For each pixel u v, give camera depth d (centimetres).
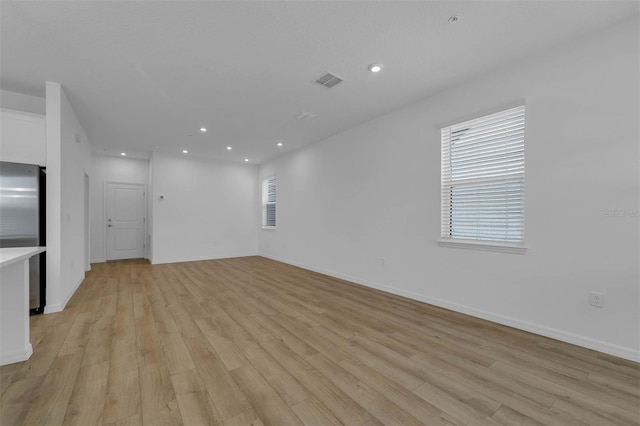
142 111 388
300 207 596
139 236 711
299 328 268
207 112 393
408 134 369
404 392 169
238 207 755
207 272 538
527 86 259
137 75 293
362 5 196
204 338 244
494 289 282
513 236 275
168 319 290
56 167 308
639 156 205
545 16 206
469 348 226
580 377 184
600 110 221
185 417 146
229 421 143
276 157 684
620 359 207
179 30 223
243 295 381
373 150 422
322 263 530
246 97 345
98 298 364
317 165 545
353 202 459
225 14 205
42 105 348
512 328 266
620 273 212
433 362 204
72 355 211
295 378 183
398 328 267
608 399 162
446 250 325
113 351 218
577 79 231
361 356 213
